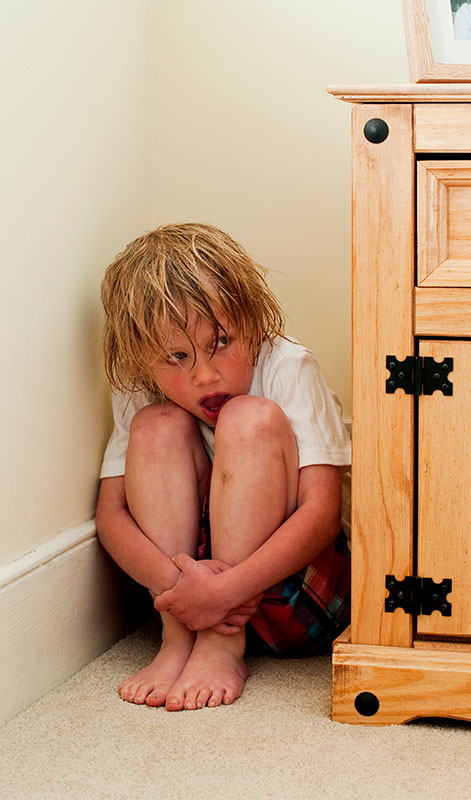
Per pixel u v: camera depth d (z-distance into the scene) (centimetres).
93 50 112
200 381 101
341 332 142
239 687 96
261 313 107
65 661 102
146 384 110
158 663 100
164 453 104
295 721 89
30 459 97
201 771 78
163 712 91
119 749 83
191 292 99
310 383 107
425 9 90
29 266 96
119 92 123
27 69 94
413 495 90
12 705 91
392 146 87
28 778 77
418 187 87
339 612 108
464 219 87
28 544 97
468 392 87
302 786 76
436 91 85
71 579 103
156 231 110
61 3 102
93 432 113
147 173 139
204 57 141
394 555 90
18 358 94
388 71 136
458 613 89
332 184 139
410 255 87
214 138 142
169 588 99
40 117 97
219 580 95
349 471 129
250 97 140
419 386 88
